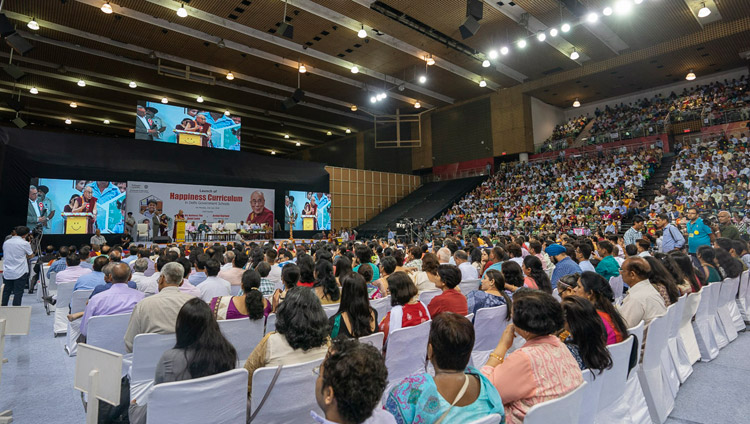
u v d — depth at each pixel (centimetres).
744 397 353
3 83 2223
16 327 292
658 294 348
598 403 247
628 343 264
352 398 138
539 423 164
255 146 3966
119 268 405
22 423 312
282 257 711
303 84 2333
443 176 2875
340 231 2638
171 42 1783
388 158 3178
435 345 178
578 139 2336
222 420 209
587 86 2331
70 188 1666
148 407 188
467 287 536
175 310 318
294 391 230
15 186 1559
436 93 2586
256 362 243
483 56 1958
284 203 2302
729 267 549
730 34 1684
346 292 293
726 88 2067
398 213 2745
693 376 402
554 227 1816
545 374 193
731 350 480
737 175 1575
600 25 1694
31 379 401
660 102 2284
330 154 3691
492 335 364
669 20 1655
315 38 1784
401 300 335
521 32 1712
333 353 152
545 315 200
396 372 307
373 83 2352
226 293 446
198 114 2095
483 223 2180
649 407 313
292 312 244
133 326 312
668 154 2014
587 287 292
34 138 1656
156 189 1889
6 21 1266
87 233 1681
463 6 1516
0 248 1500
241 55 1914
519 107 2448
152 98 2527
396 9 1542
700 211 1379
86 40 1745
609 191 1880
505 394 192
